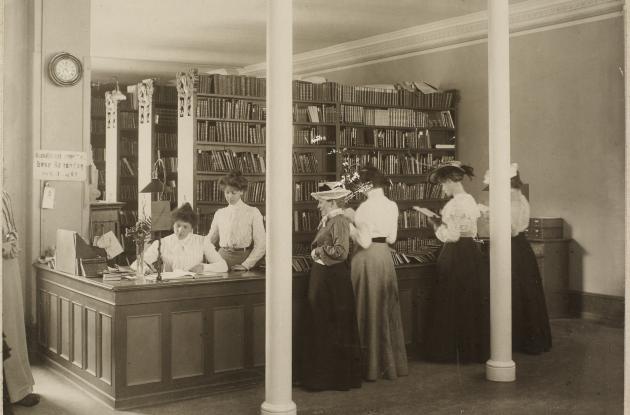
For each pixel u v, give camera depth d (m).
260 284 6.11
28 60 7.32
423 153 11.34
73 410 5.39
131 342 5.49
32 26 7.32
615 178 9.04
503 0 6.29
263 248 6.59
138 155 12.95
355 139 10.85
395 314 6.50
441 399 5.84
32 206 7.27
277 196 5.20
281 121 5.21
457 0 9.99
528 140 10.06
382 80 12.34
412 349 7.11
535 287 7.51
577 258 9.46
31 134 7.30
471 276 7.00
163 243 6.46
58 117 7.44
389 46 12.06
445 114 11.22
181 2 9.93
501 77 6.31
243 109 10.02
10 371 5.38
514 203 7.51
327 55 13.13
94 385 5.80
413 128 11.27
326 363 6.07
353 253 6.50
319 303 6.08
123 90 16.53
